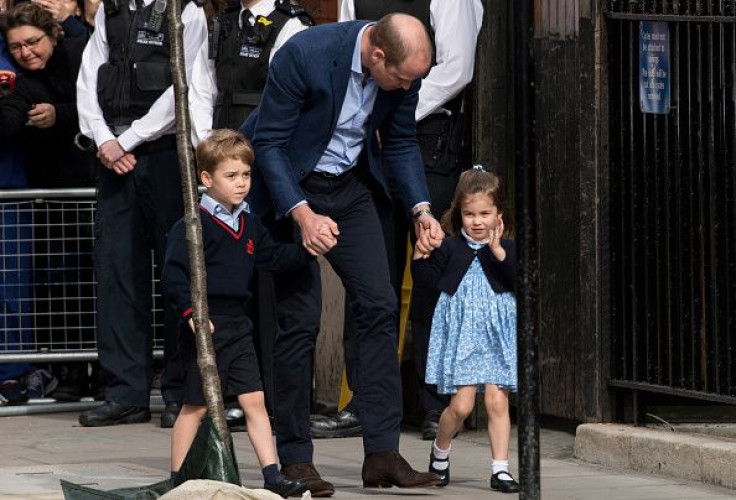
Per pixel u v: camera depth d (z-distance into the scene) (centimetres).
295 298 2428
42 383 3656
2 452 2962
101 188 3359
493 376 2512
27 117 3519
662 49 2839
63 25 3603
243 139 2358
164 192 3303
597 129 2880
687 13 2798
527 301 1836
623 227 2873
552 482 2578
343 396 3228
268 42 3170
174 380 3306
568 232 2994
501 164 3122
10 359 3541
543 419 3272
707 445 2578
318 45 2370
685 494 2455
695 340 2781
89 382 3688
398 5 3047
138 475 2570
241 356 2369
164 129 3269
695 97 2802
